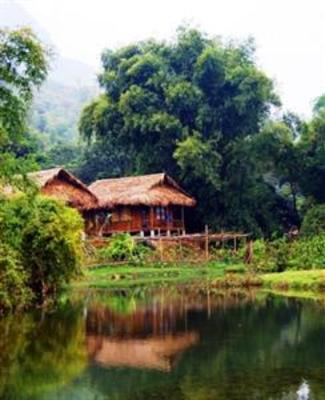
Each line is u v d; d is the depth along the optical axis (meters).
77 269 32.12
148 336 22.95
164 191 57.06
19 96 22.59
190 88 58.31
